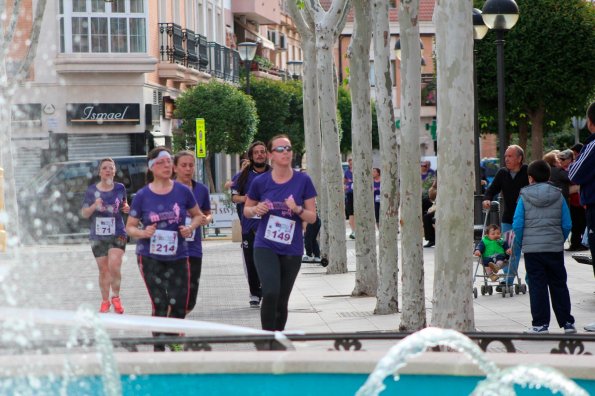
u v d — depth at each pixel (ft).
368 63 89.35
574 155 123.03
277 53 390.01
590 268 105.09
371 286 88.22
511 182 85.05
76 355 25.31
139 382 27.66
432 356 27.20
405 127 64.75
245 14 328.49
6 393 24.43
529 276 61.77
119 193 69.10
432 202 149.69
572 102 222.89
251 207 53.11
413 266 64.85
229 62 289.12
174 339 28.43
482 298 82.38
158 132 223.92
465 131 50.21
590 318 68.49
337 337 29.22
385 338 29.09
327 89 109.81
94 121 207.72
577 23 217.36
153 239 52.47
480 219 124.26
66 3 205.36
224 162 300.81
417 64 64.44
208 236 195.42
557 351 29.12
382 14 74.18
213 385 27.68
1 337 22.54
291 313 76.59
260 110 294.05
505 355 27.66
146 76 219.82
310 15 119.34
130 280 98.63
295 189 53.06
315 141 126.21
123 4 210.79
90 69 205.05
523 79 220.23
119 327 25.29
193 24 265.75
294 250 53.16
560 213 61.52
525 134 233.55
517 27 217.97
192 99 236.43
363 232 88.02
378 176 177.17
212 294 90.33
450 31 50.06
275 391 27.55
